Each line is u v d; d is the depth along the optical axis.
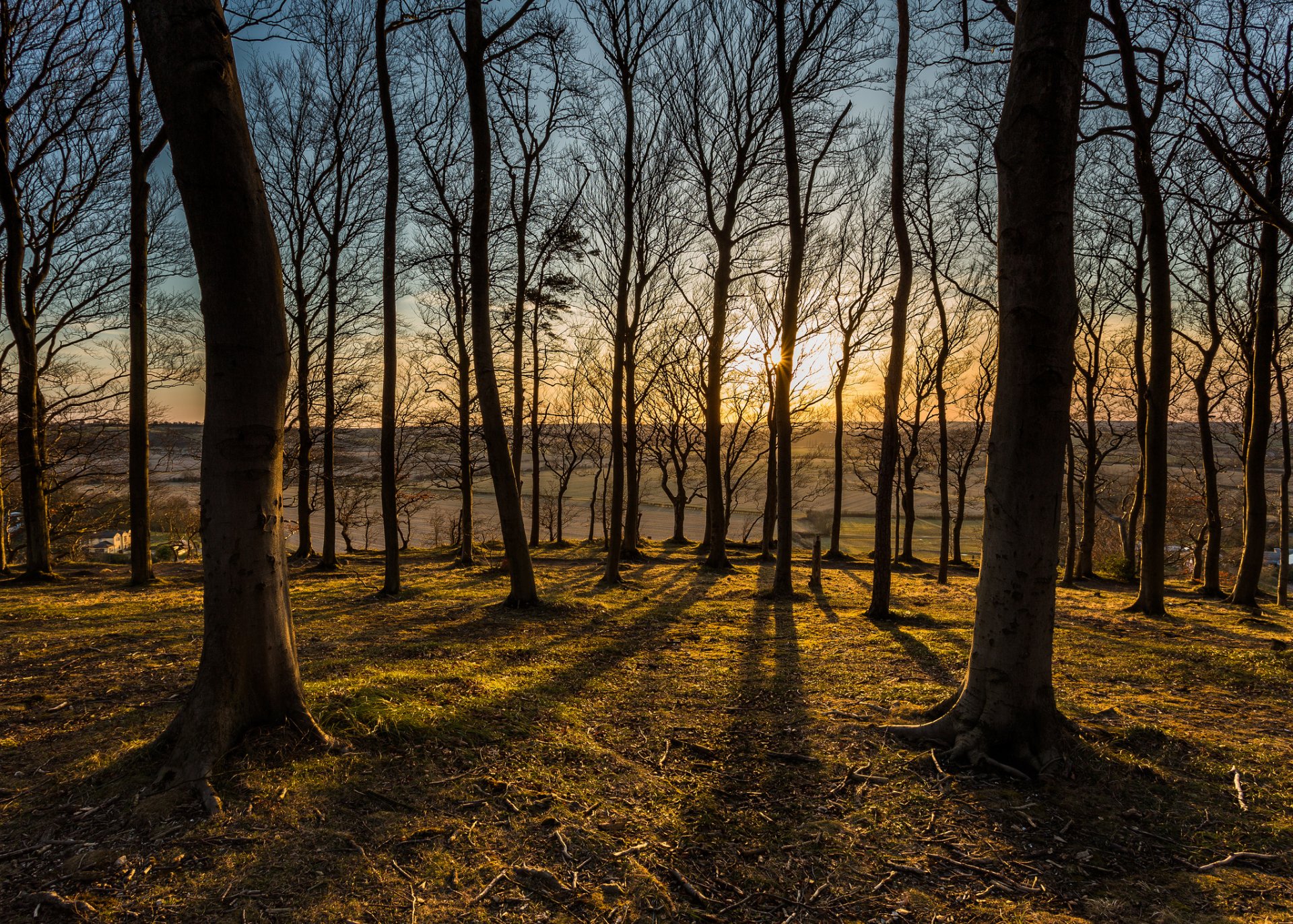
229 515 3.66
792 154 12.12
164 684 5.32
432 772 3.68
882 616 10.55
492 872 2.90
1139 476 21.50
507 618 9.49
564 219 18.09
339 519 30.02
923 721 4.77
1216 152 8.73
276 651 3.86
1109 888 2.94
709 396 18.89
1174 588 18.89
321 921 2.54
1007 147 4.05
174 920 2.50
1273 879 3.01
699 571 18.31
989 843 3.28
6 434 17.70
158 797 3.21
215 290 3.50
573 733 4.46
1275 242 13.24
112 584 13.65
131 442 12.84
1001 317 4.12
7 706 4.68
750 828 3.40
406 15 10.73
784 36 11.77
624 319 14.97
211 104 3.30
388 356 11.59
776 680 6.25
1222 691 6.04
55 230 16.23
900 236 10.29
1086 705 5.38
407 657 6.64
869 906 2.82
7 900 2.56
